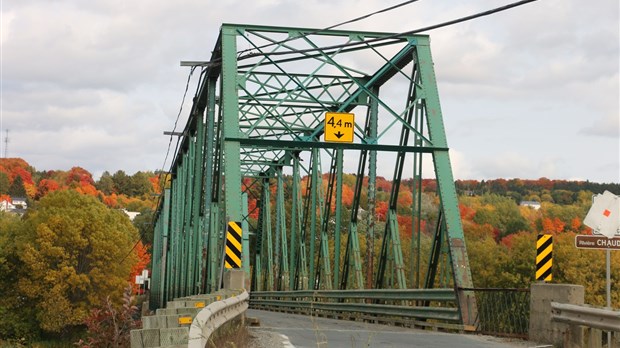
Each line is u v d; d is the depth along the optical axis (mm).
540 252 17016
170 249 53875
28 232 62656
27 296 61594
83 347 12586
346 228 61688
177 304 12195
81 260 64000
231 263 21812
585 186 141500
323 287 33312
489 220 102312
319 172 35000
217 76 27828
